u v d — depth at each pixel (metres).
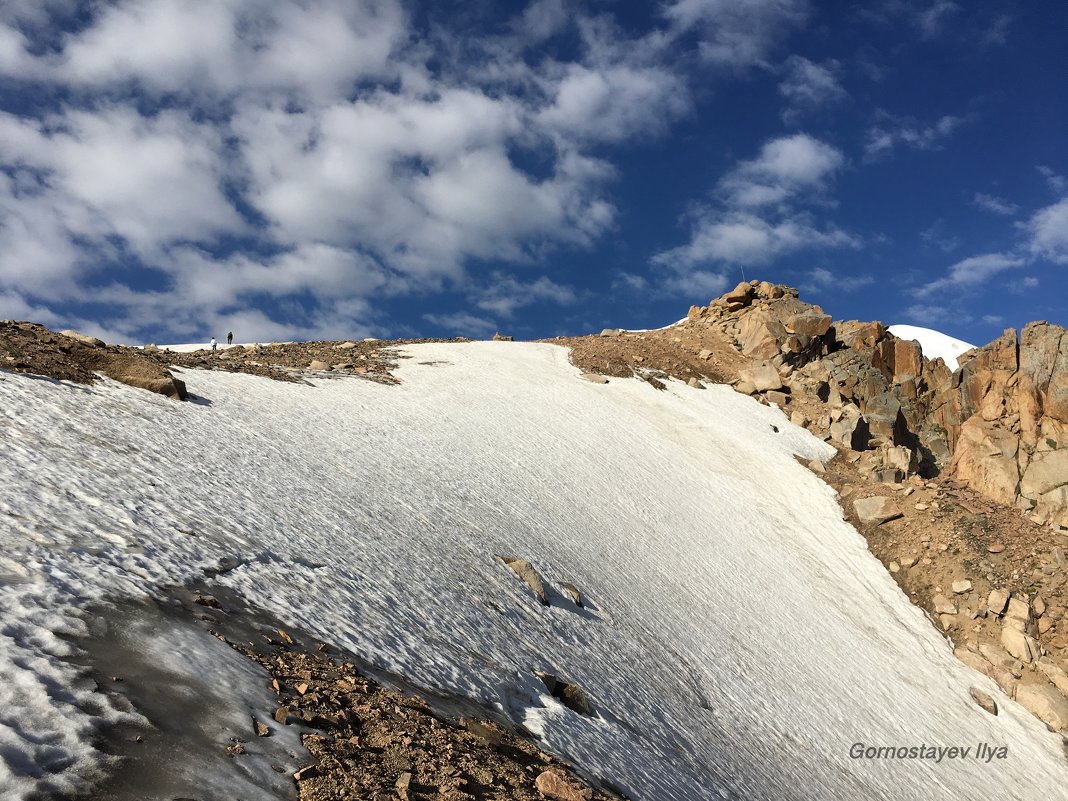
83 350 26.69
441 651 16.08
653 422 52.03
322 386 38.19
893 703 31.80
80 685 8.44
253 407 29.83
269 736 9.20
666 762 17.42
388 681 13.09
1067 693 35.91
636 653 23.86
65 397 21.56
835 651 33.69
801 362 66.81
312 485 23.27
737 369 67.06
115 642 9.80
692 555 35.78
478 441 37.53
